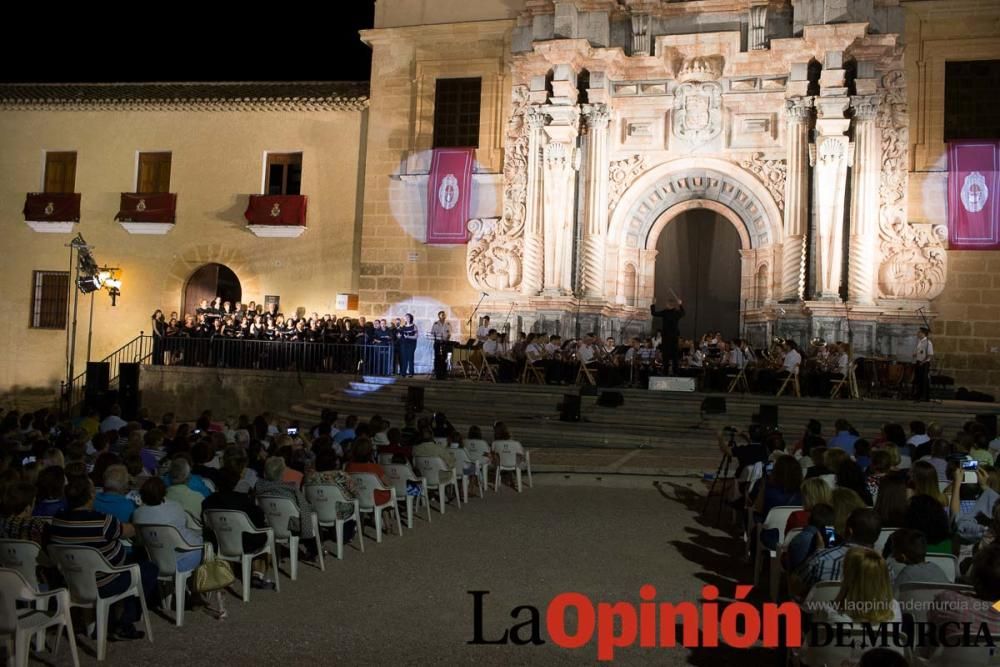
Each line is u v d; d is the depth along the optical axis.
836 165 23.39
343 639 7.52
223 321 25.72
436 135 26.77
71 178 29.12
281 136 27.81
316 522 9.74
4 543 7.04
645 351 22.91
